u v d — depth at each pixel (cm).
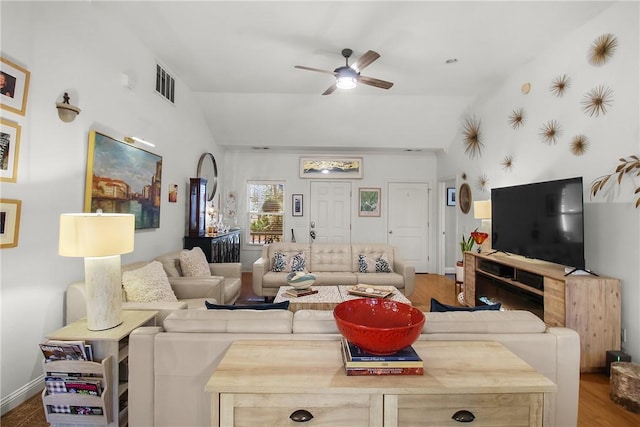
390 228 645
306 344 137
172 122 405
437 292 496
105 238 186
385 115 520
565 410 147
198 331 151
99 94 267
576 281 250
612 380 212
